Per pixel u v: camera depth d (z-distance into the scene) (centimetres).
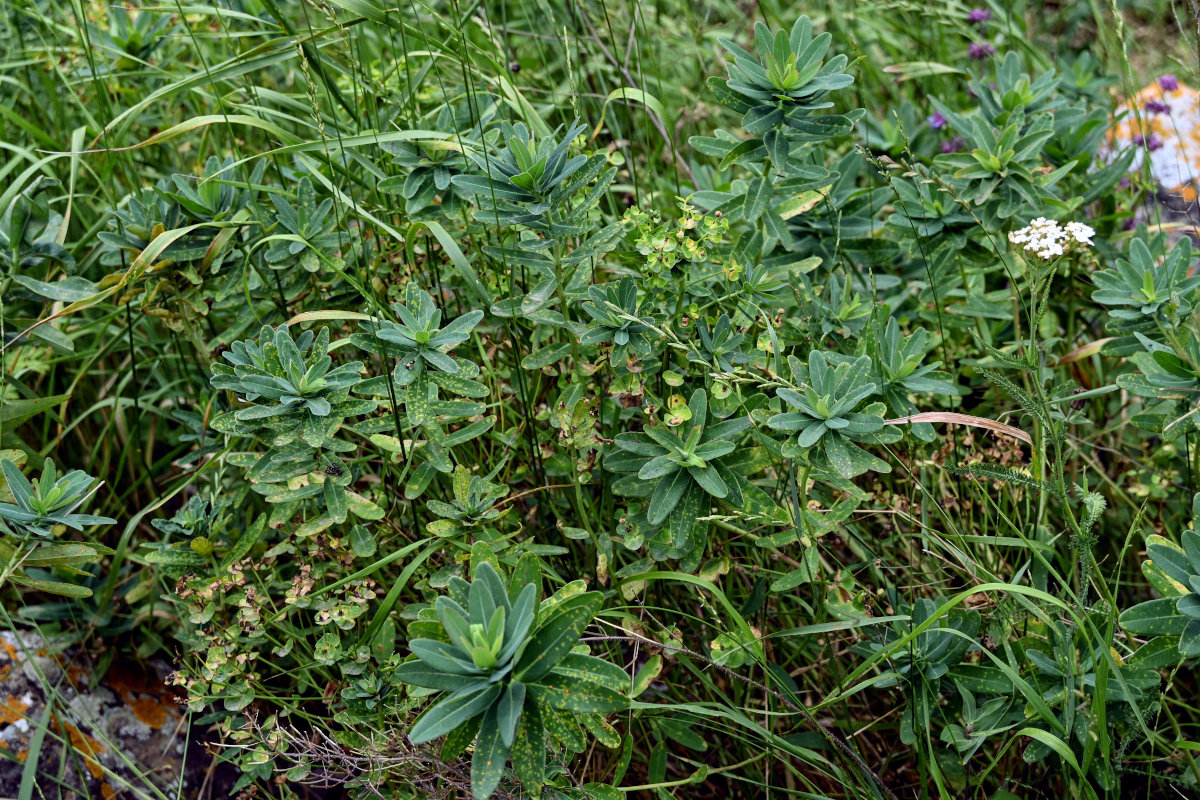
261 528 220
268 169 284
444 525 208
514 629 155
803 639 238
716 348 221
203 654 242
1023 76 288
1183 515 255
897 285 279
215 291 251
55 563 204
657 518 199
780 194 236
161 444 293
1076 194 301
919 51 408
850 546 245
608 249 224
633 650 226
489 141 251
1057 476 194
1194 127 363
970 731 199
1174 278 224
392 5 302
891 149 320
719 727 212
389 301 254
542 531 239
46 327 244
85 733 232
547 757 189
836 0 418
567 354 226
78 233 308
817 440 196
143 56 311
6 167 251
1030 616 212
